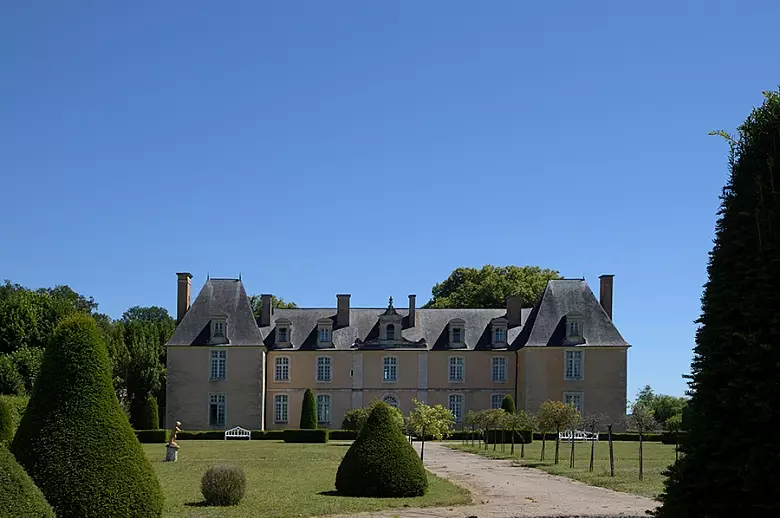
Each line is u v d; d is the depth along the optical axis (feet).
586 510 54.90
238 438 169.99
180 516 50.14
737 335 29.58
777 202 29.99
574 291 181.16
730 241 31.01
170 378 177.88
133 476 39.81
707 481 29.63
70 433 39.32
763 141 31.07
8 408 96.02
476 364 185.68
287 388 185.78
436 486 67.82
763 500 28.37
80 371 40.50
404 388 185.47
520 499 61.36
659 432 160.35
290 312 194.49
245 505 55.31
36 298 176.65
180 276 187.42
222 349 179.01
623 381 172.65
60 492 38.17
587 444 144.56
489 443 149.38
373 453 61.62
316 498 59.36
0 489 28.58
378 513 52.85
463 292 230.27
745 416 29.09
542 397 173.17
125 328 213.87
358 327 190.39
